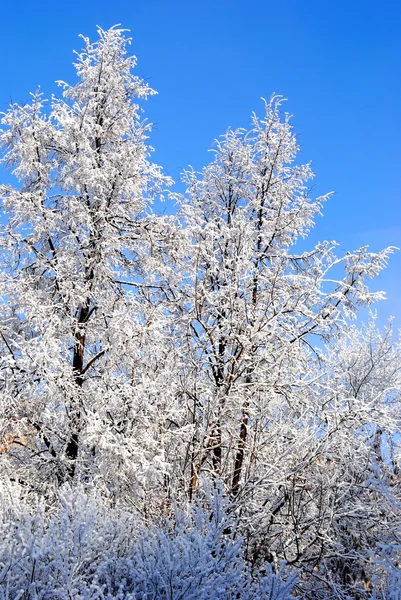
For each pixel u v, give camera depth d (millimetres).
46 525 5352
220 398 7227
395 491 7512
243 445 7855
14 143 9969
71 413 8461
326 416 7801
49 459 8312
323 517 6828
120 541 5336
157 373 7762
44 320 8391
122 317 8586
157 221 10141
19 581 4301
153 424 7488
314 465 7699
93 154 10039
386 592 5031
